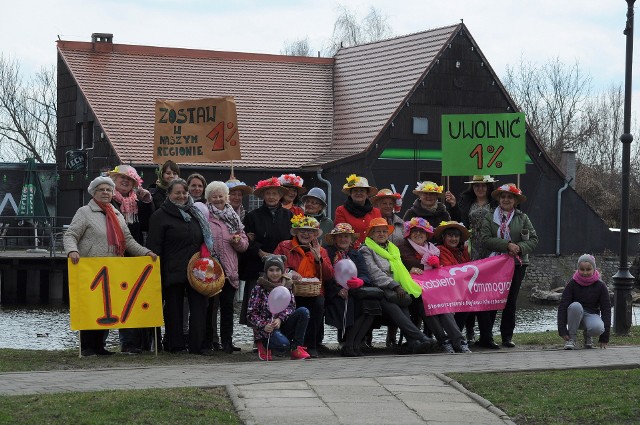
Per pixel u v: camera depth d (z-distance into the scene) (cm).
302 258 1456
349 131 4697
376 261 1498
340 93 4950
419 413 1027
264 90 4891
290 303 1417
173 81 4797
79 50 4812
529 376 1195
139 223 1501
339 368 1256
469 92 4778
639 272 4566
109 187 1424
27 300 3834
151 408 990
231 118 1781
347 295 1447
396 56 4909
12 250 4431
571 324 1543
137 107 4619
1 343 2330
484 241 1593
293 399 1062
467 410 1048
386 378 1175
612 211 6919
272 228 1502
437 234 1600
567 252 4838
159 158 1795
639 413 1045
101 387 1101
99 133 4616
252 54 5025
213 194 1477
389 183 4594
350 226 1486
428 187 1611
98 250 1415
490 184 1636
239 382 1137
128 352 1473
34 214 4944
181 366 1271
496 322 2541
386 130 4581
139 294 1415
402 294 1486
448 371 1223
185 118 1794
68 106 5012
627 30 1936
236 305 3073
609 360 1339
